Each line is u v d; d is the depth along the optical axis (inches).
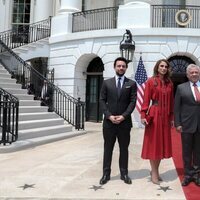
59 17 861.8
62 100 685.9
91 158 366.9
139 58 740.7
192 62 770.8
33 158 362.6
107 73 772.6
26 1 1079.6
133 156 385.4
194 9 773.9
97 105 869.2
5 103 399.9
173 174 301.7
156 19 764.6
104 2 997.2
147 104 270.1
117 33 757.9
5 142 400.8
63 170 310.2
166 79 272.5
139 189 254.7
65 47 840.9
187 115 269.1
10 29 1051.9
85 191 248.7
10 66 673.6
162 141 267.1
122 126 268.1
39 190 250.2
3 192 245.1
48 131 509.0
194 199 234.1
